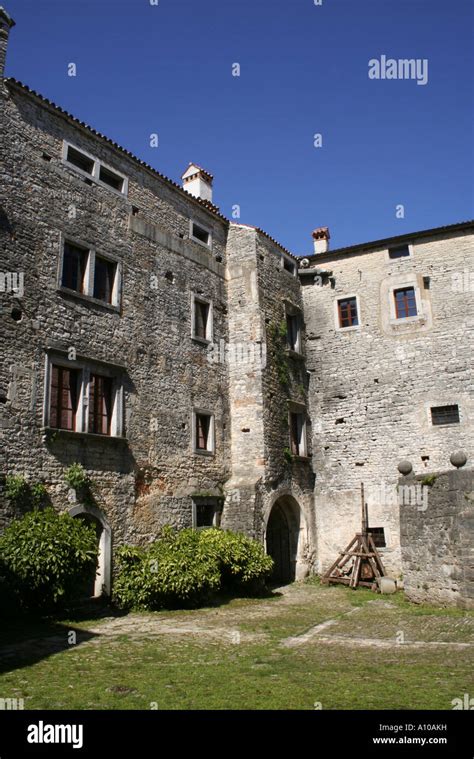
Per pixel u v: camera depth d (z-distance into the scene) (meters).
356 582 18.12
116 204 16.09
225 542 15.75
